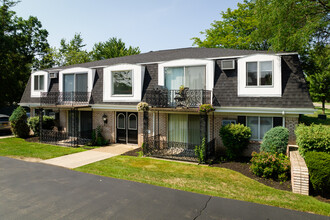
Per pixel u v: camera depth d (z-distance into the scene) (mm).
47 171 9375
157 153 12625
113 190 7297
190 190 7352
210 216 5578
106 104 15148
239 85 11789
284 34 12750
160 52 19203
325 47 16984
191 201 6484
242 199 6668
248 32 31422
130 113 15172
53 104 17016
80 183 7945
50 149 13773
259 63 11453
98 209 5945
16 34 39062
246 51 14281
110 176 8750
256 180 8531
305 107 10352
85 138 16219
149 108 12492
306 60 24188
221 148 12305
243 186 7824
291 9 12695
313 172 7129
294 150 9953
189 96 12219
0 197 6715
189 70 12930
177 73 13281
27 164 10422
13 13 34500
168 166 10234
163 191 7242
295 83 11000
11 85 31156
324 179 6859
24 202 6375
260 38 14250
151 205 6195
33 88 19234
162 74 13602
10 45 30578
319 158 7227
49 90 18391
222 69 12477
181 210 5902
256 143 11492
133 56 19641
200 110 10922
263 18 13312
